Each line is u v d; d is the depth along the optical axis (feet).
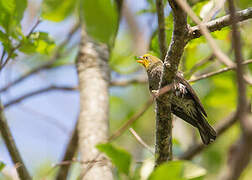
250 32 37.06
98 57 40.40
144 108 18.44
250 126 8.75
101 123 35.24
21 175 30.12
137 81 45.70
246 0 32.40
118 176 18.92
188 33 20.36
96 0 10.79
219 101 44.39
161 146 25.13
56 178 39.81
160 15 30.09
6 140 30.09
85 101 37.14
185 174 16.85
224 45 42.93
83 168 31.55
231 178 9.72
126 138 47.70
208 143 32.99
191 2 35.78
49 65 48.39
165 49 30.66
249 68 38.60
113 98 52.70
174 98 33.27
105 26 10.89
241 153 9.28
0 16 25.32
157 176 16.11
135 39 40.04
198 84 48.78
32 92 43.52
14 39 27.04
